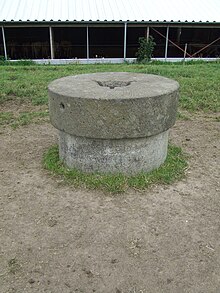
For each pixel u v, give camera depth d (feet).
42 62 46.29
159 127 11.43
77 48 55.52
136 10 51.39
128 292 7.50
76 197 10.98
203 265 8.25
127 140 11.30
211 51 54.39
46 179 12.14
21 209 10.44
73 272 8.01
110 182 11.47
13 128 17.53
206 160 13.92
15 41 53.47
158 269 8.11
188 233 9.37
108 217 9.98
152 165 12.25
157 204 10.65
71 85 12.44
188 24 48.80
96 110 10.65
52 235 9.25
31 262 8.30
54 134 16.70
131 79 13.76
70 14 48.26
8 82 26.96
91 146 11.51
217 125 18.31
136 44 57.00
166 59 48.98
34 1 52.95
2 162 13.67
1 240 9.07
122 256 8.50
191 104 21.56
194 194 11.28
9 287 7.60
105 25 47.14
